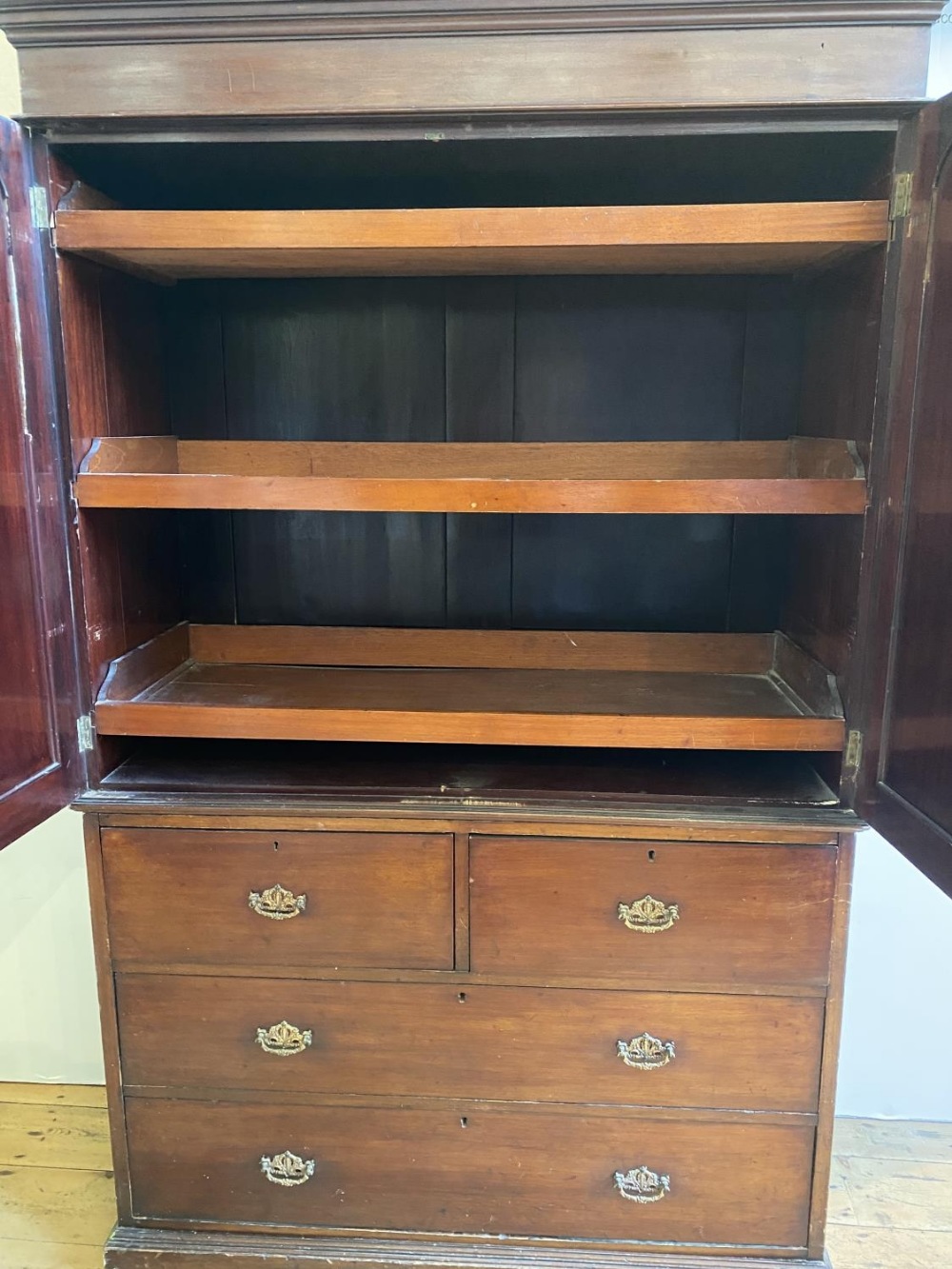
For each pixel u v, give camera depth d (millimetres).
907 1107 1689
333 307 1425
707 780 1255
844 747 1162
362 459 1448
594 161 1157
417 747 1385
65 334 1123
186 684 1396
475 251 1121
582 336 1413
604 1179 1286
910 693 1017
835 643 1199
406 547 1497
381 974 1245
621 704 1293
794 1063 1233
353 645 1515
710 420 1428
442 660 1511
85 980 1738
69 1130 1662
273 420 1468
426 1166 1305
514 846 1193
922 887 1594
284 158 1151
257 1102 1302
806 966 1205
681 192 1317
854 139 1048
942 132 934
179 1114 1315
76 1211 1484
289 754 1355
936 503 956
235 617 1542
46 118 1056
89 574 1199
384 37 1015
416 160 1157
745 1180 1271
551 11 988
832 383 1230
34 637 1096
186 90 1043
